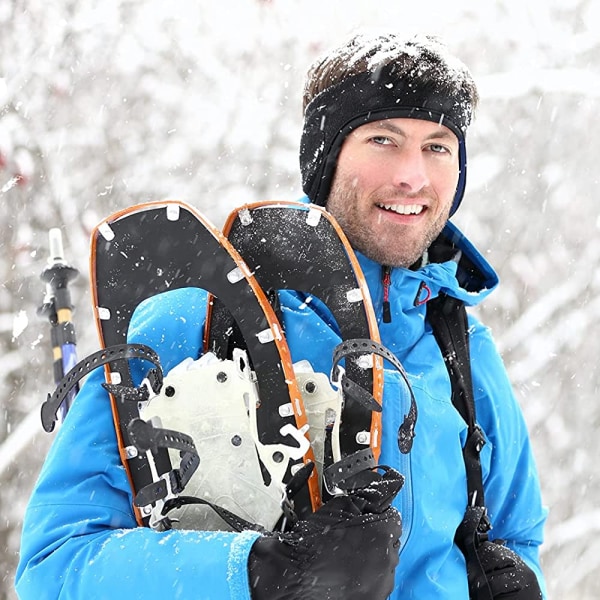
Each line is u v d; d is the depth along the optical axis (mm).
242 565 3736
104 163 15047
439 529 4719
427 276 5070
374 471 4121
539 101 14844
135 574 3836
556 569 16438
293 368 4496
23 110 14922
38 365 14805
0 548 14273
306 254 4594
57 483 4355
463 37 15617
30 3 15164
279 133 15359
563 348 16500
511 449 5445
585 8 15805
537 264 16188
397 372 4742
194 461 4090
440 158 4977
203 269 4469
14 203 14766
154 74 15297
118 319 4582
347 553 3688
